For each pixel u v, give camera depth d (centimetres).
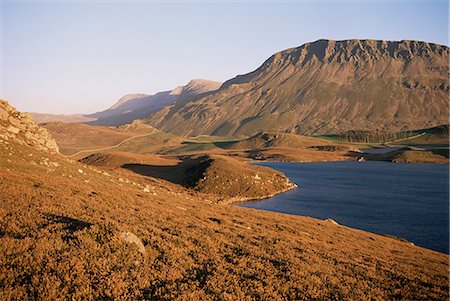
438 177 19850
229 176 15575
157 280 1516
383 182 18100
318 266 2222
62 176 4638
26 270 1332
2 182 2742
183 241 2161
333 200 13262
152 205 3700
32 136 6844
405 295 1909
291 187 16450
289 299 1605
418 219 10000
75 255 1519
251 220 4369
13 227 1727
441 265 3462
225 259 2027
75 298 1233
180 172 17575
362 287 1947
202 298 1400
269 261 2133
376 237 5247
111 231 1841
